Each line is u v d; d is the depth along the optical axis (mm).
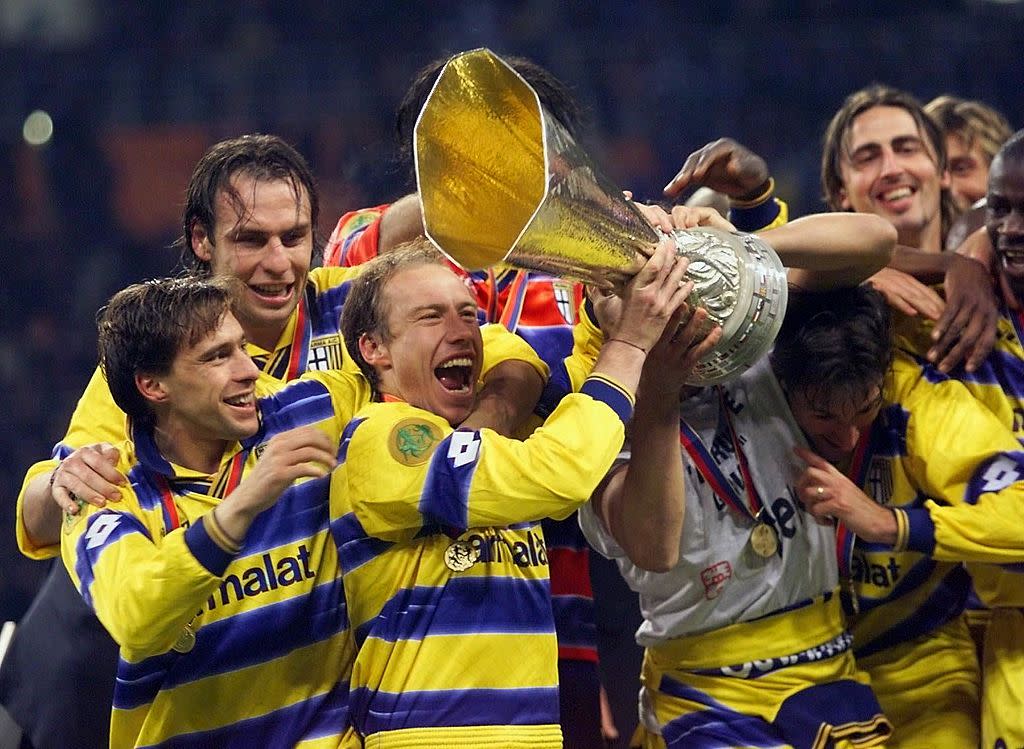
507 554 9977
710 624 11180
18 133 36188
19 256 35750
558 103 11688
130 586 9070
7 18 39844
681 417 11156
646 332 9492
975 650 12430
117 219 36094
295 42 39531
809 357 10883
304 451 9039
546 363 11359
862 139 15641
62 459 11125
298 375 11398
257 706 10008
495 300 12016
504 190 8875
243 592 9914
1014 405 11727
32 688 12945
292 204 11070
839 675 11383
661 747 11703
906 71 35812
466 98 9031
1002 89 35531
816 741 11047
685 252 9680
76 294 35594
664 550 10469
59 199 36062
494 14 38812
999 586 11766
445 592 9781
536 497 9289
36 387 34750
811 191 34969
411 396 10141
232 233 10992
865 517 10984
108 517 9633
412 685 9672
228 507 9031
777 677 11180
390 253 10586
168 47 39312
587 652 12016
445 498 9453
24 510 11086
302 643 10070
